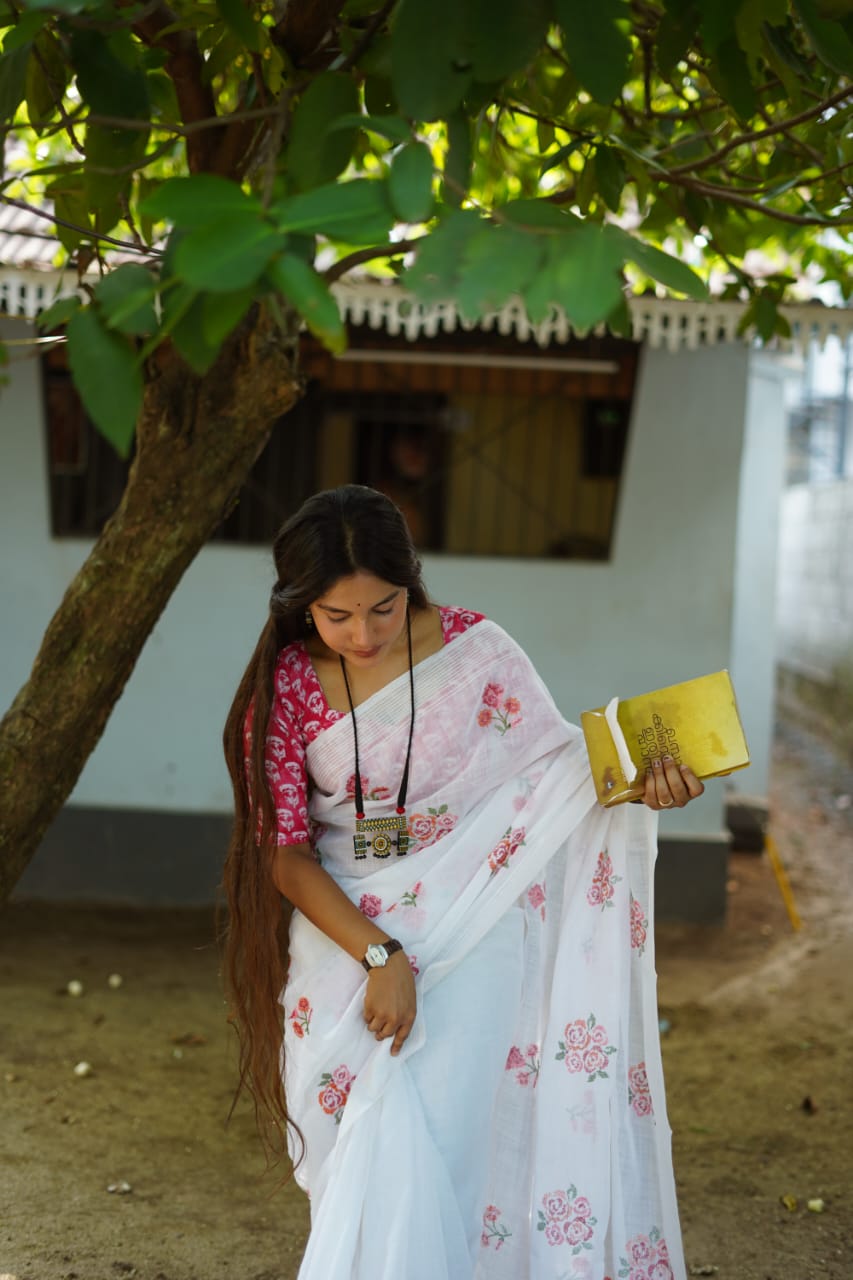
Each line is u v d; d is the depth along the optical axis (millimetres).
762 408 8273
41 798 2783
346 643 2361
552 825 2592
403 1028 2410
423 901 2533
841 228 3723
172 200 1520
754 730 8562
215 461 2693
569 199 3061
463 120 1982
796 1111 4695
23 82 2354
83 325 1725
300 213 1541
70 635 2738
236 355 2643
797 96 2785
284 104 2119
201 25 2496
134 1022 5449
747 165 3855
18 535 7012
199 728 7074
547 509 7559
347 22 2512
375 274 5691
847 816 10227
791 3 2393
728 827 8594
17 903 7047
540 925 2699
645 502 6938
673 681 7012
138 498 2707
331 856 2600
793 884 8016
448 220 1644
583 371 6875
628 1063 2693
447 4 1790
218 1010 5656
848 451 16188
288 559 2346
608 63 1812
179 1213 3684
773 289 3850
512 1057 2674
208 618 7031
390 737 2506
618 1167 2645
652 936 2684
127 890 7121
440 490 8125
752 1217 3770
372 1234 2344
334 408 7266
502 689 2574
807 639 15062
